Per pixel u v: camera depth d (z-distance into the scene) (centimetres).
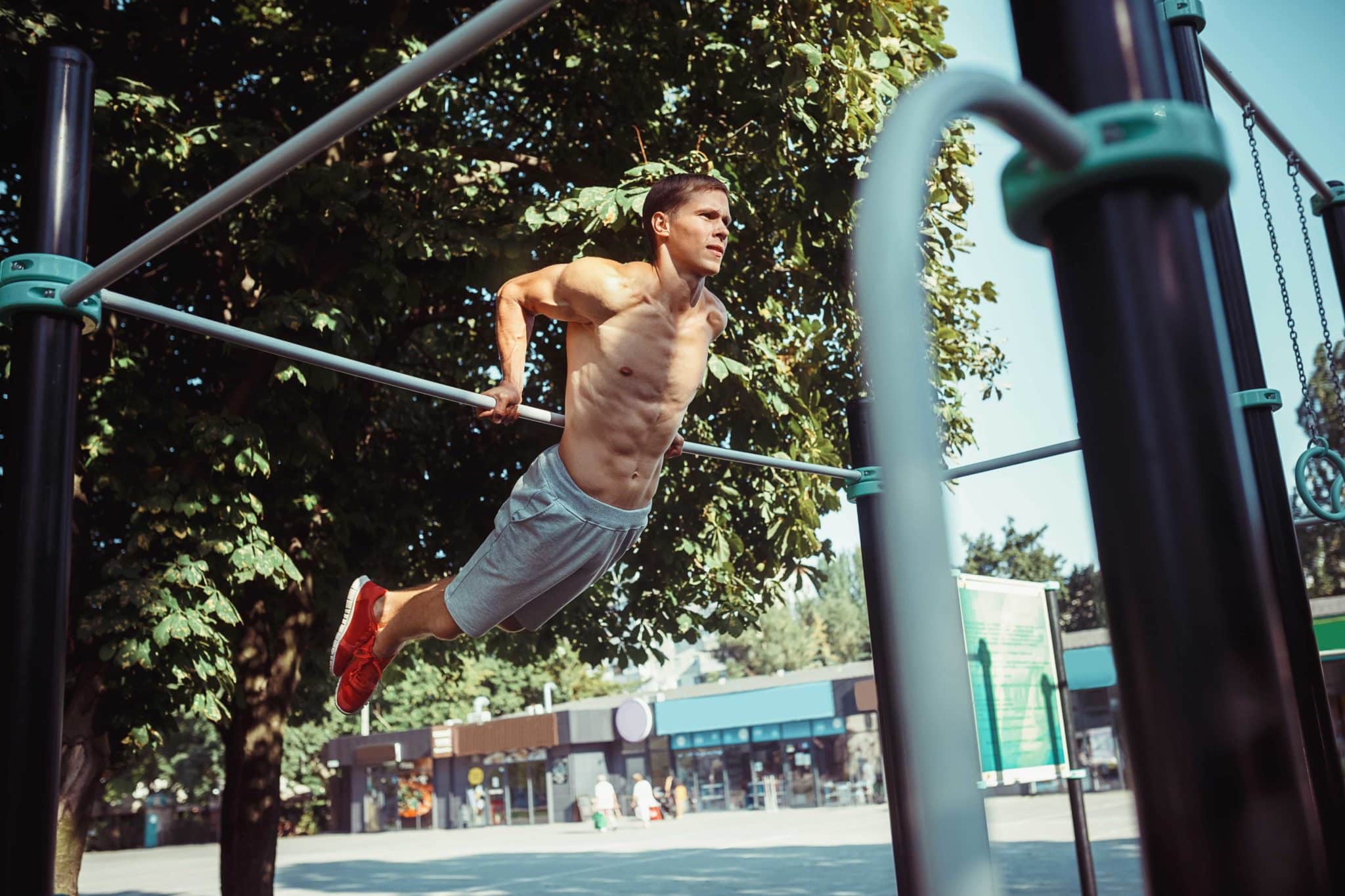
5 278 259
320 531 933
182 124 793
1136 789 74
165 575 712
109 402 737
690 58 845
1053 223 80
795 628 7400
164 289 901
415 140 936
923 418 52
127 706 765
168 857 3588
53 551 249
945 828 48
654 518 888
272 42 869
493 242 775
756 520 930
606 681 5922
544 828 3688
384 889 1777
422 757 4256
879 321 53
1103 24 79
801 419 851
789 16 752
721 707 3684
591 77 880
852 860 1658
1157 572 73
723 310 331
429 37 921
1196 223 77
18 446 253
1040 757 716
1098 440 77
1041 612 765
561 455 320
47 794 235
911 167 57
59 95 271
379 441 1040
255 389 810
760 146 780
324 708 1350
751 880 1477
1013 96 68
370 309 822
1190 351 75
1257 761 71
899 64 821
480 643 1309
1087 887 725
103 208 801
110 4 820
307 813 4644
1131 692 75
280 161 223
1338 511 419
